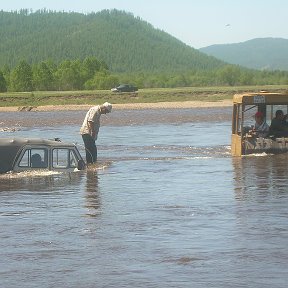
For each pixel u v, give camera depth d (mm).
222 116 75750
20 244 14062
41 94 141875
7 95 141875
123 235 14695
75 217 16672
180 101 121062
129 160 30109
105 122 69375
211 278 11602
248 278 11562
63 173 24500
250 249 13336
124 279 11641
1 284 11477
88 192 20547
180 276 11750
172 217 16469
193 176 24078
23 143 23922
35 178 23391
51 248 13703
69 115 91500
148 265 12422
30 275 11938
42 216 16875
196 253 13141
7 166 23688
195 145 38781
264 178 23078
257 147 30875
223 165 27375
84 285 11375
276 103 31281
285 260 12555
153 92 136875
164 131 52625
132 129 56156
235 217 16312
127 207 17906
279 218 16078
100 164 28188
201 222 15836
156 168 26781
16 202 18875
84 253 13289
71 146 24812
